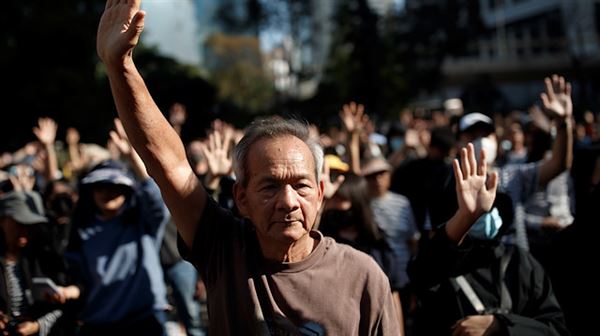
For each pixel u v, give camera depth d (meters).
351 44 42.09
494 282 2.97
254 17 45.16
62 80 22.61
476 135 5.57
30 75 22.88
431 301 3.02
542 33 64.19
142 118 2.11
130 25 2.00
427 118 21.39
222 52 50.91
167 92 30.28
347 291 2.08
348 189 4.16
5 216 3.59
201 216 2.23
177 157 2.19
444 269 2.85
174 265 5.32
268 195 2.05
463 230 2.71
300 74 45.28
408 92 43.06
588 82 51.75
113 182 3.85
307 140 2.15
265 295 2.07
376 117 38.47
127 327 3.82
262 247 2.15
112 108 25.66
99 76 27.03
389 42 42.84
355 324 2.04
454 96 61.19
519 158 8.30
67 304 3.71
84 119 23.19
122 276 3.85
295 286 2.07
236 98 48.56
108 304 3.82
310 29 47.28
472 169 2.70
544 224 5.55
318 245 2.15
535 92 62.88
